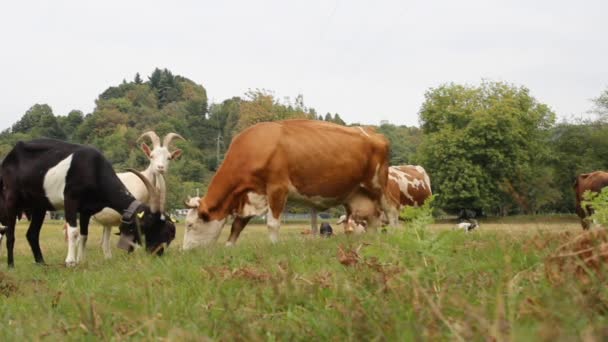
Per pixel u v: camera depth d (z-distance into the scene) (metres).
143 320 3.56
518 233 6.32
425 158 58.75
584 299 2.75
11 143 131.88
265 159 11.02
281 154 11.05
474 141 55.50
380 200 12.22
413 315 3.12
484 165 57.59
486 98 61.03
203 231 11.57
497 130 55.97
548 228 5.56
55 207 11.46
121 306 4.33
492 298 3.32
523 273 3.94
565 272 3.24
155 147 15.36
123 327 3.60
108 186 11.35
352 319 3.08
